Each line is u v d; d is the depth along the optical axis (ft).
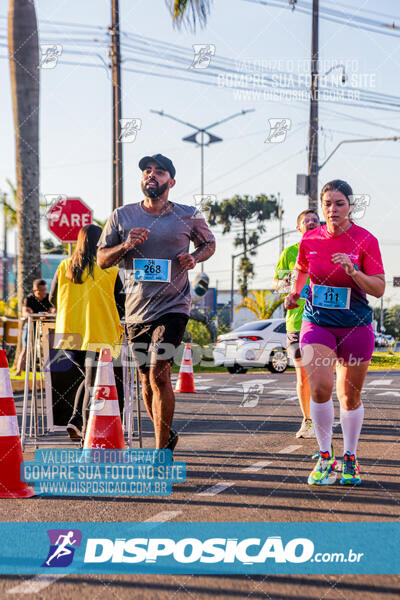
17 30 45.96
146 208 17.65
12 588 9.50
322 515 13.01
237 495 14.69
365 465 17.98
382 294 15.44
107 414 17.71
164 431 16.71
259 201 192.03
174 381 48.32
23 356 32.63
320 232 15.97
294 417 28.66
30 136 47.16
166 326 17.03
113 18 57.31
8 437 14.99
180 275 17.49
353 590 9.35
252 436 23.31
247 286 195.11
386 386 45.96
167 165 17.46
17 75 46.52
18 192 48.14
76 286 18.98
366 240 15.66
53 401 20.68
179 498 14.48
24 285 48.21
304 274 16.57
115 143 58.18
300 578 9.83
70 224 45.47
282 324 58.65
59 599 9.09
